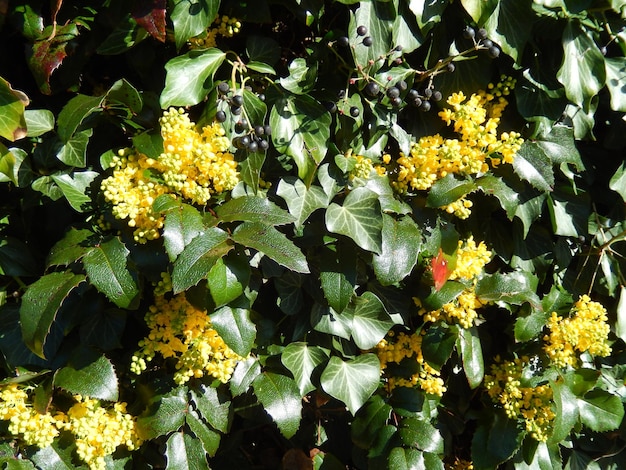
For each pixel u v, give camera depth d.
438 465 0.58
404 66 0.55
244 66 0.51
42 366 0.52
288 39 0.57
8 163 0.47
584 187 0.64
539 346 0.62
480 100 0.57
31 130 0.50
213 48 0.50
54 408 0.51
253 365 0.56
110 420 0.50
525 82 0.57
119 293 0.48
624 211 0.64
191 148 0.48
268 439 0.70
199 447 0.54
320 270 0.54
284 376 0.56
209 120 0.50
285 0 0.52
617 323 0.64
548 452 0.62
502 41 0.54
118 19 0.50
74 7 0.51
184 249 0.46
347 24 0.55
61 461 0.50
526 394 0.60
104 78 0.55
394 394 0.61
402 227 0.54
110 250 0.49
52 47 0.49
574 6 0.54
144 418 0.52
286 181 0.53
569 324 0.59
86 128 0.50
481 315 0.62
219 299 0.47
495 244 0.61
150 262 0.50
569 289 0.65
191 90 0.49
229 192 0.52
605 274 0.63
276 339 0.58
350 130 0.54
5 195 0.53
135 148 0.50
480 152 0.54
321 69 0.54
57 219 0.54
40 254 0.54
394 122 0.55
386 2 0.52
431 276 0.57
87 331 0.52
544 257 0.62
